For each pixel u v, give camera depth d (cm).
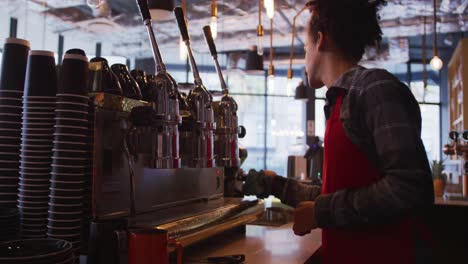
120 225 101
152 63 227
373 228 107
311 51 119
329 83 116
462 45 583
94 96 116
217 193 184
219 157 154
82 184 111
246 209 167
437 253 366
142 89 140
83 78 112
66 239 107
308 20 120
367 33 112
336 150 106
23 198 116
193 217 128
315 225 105
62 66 111
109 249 97
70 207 108
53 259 83
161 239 96
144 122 118
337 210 100
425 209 91
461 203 351
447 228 366
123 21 607
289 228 196
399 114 93
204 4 569
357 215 96
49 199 113
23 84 125
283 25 666
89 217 113
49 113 117
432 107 874
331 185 108
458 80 626
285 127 967
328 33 113
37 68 116
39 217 115
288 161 448
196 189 168
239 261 128
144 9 127
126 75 133
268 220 212
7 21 566
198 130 141
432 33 701
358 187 102
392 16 620
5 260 80
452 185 454
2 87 123
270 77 415
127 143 124
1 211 109
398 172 89
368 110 98
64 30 610
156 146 119
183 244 117
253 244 158
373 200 93
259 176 151
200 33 686
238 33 711
